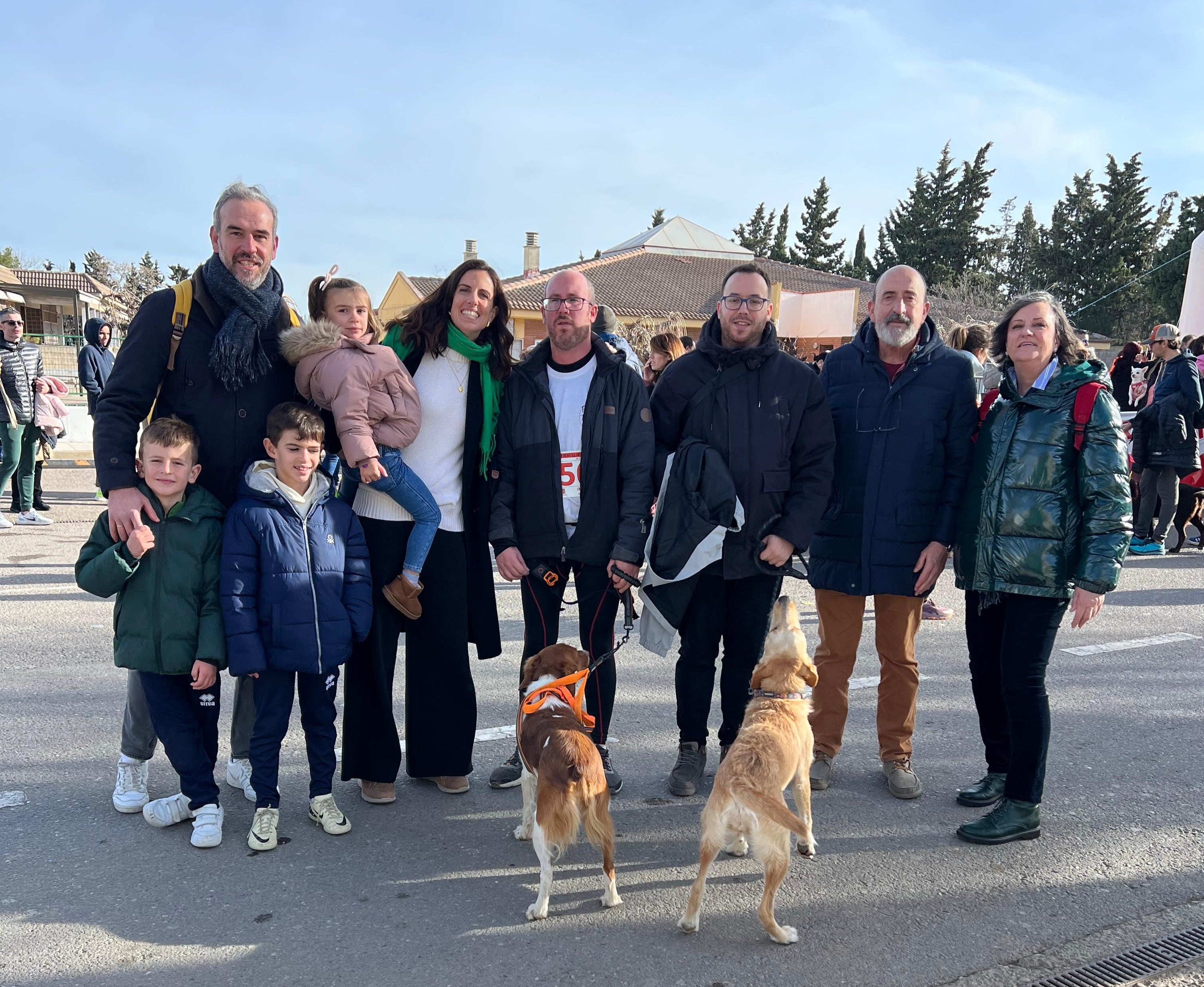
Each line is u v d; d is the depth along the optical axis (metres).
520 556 3.81
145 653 3.26
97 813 3.56
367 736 3.69
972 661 3.89
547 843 2.88
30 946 2.68
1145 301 54.44
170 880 3.08
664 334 9.17
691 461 3.78
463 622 3.82
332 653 3.40
